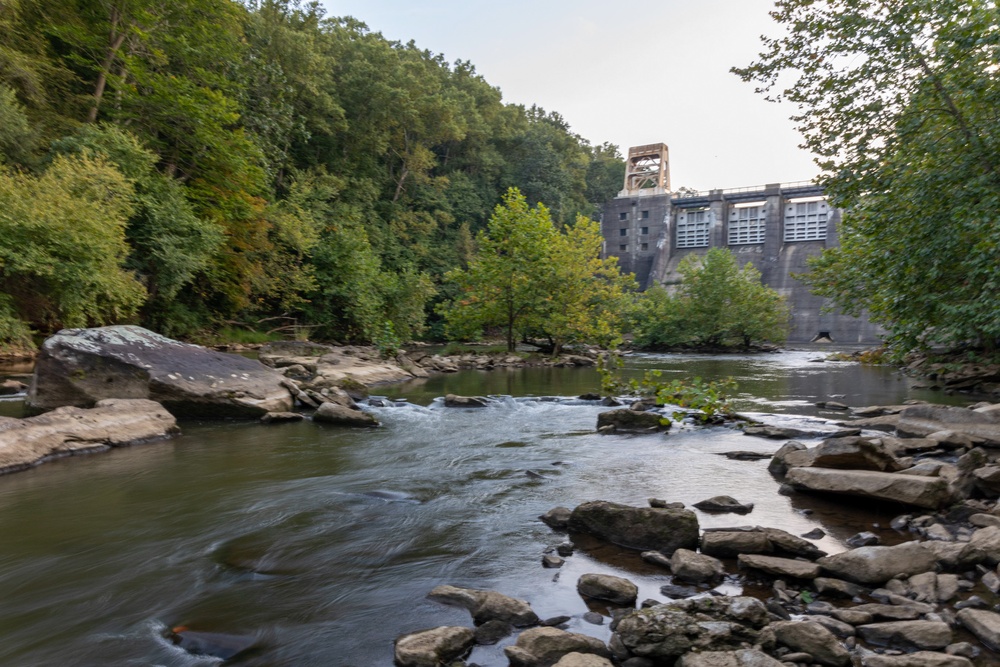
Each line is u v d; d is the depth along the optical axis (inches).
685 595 130.4
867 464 208.8
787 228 3048.7
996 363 545.6
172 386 368.8
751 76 467.5
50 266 647.1
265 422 372.2
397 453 284.0
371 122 2201.0
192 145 1089.4
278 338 1353.3
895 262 440.1
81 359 361.1
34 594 133.1
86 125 875.4
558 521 181.5
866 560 133.7
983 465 209.2
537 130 3289.9
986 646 106.2
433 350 1358.3
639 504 200.4
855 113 433.1
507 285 1065.5
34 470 247.9
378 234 2140.7
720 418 379.9
